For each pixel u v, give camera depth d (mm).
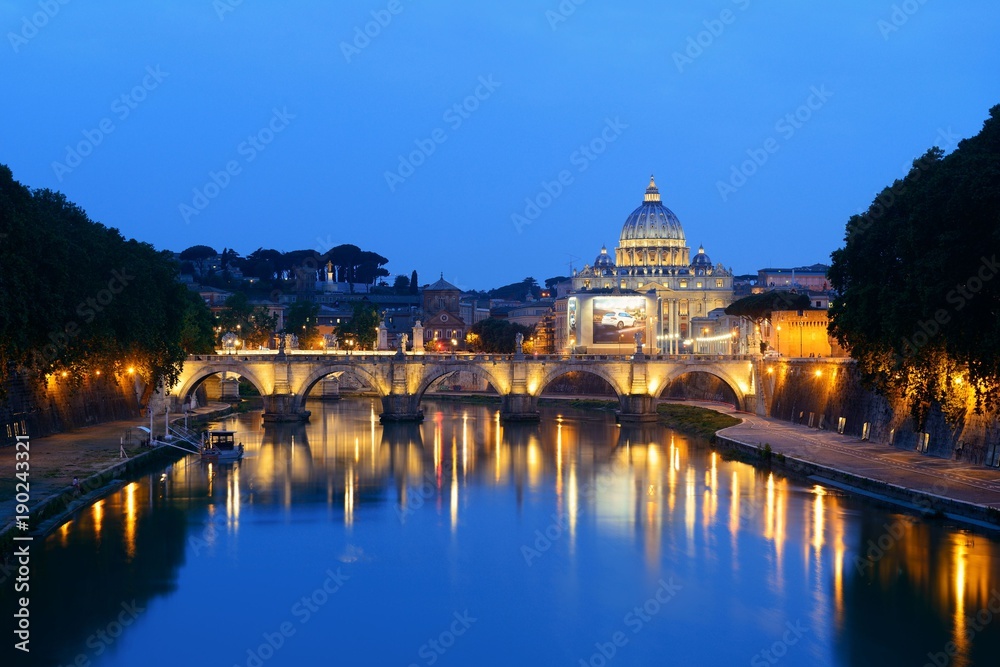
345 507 106562
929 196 106438
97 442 138875
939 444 124188
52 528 93688
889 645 66750
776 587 77750
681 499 109750
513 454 149875
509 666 64312
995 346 98688
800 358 182750
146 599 75250
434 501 110188
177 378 179750
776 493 111500
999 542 87938
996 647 66250
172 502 108125
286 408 197625
